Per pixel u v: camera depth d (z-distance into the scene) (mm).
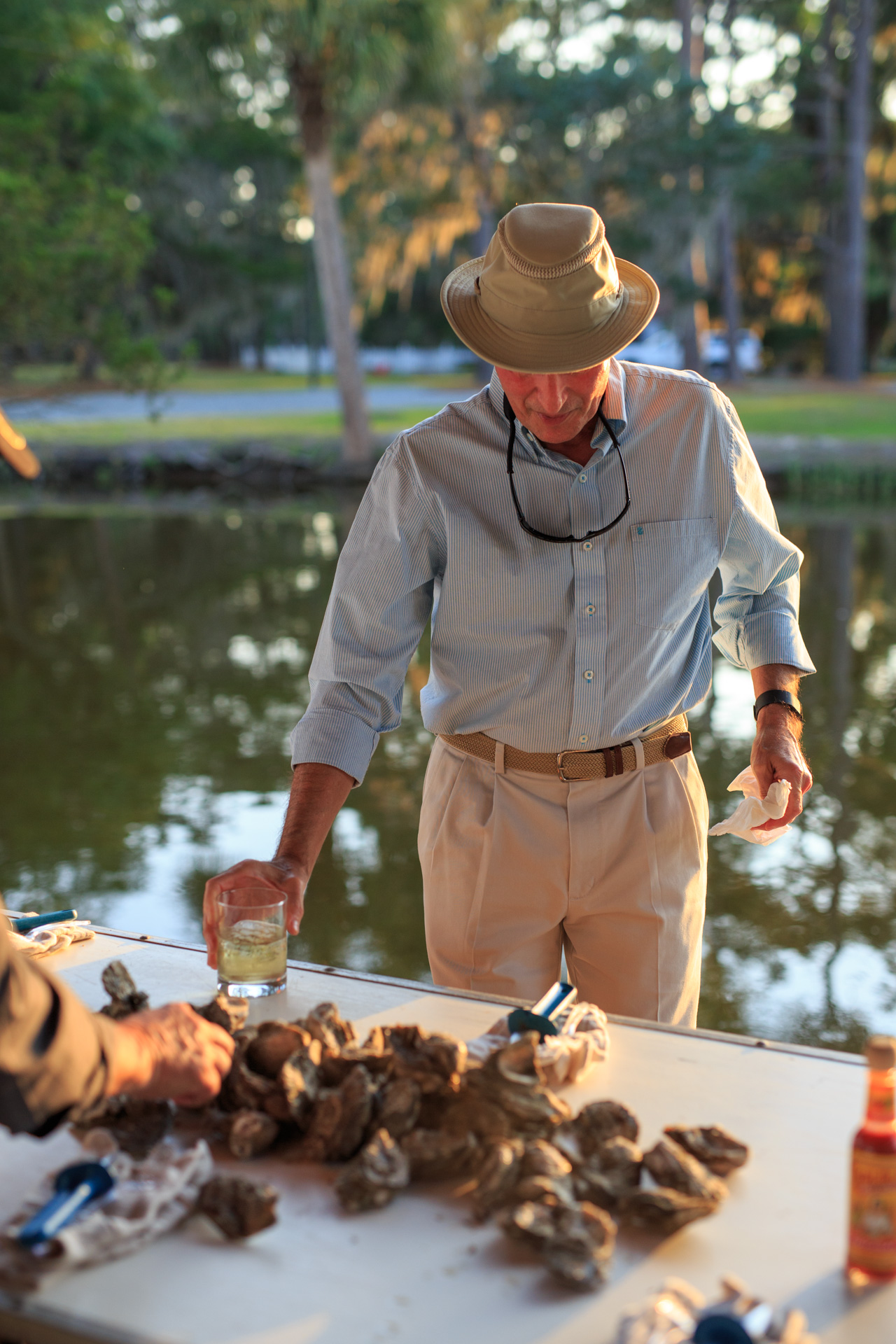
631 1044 1482
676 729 2047
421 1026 1498
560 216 1727
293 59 19438
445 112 23594
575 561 1922
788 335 37000
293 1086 1300
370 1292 1080
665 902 2037
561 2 24891
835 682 7852
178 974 1659
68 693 7848
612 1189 1176
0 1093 1100
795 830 5383
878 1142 1085
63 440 22453
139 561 13133
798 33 30125
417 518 1940
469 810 2043
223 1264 1115
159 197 32688
